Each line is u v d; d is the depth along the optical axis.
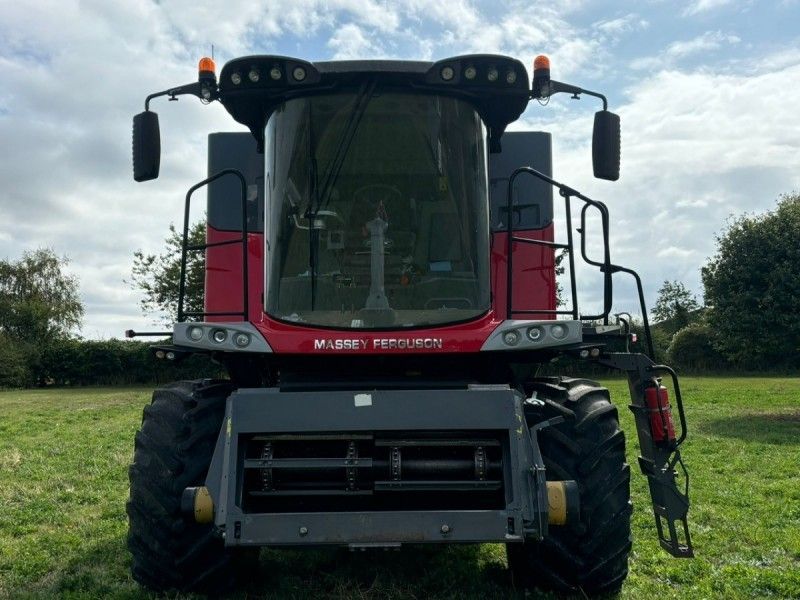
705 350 40.19
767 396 24.48
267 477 4.18
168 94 5.12
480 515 4.02
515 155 6.29
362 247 4.88
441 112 5.02
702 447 12.88
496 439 4.30
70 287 61.19
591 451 4.62
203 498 4.11
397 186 4.94
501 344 4.54
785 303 19.19
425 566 5.64
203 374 30.55
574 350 4.68
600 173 5.20
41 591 5.12
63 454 12.50
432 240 4.91
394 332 4.67
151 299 37.25
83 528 7.11
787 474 10.10
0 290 59.12
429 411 4.17
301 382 4.73
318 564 5.74
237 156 6.57
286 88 4.98
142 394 33.50
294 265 4.88
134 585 5.10
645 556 5.97
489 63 4.92
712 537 6.61
